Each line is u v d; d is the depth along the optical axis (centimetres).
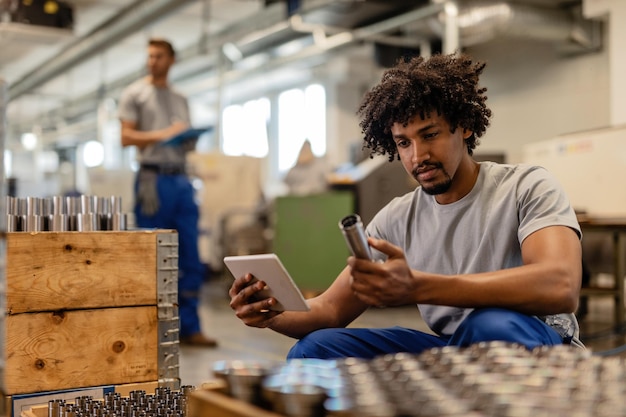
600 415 78
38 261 178
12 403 174
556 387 87
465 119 146
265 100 1241
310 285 569
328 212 563
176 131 388
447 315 158
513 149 838
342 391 89
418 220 163
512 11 673
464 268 153
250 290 141
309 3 712
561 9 717
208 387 103
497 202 150
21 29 709
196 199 404
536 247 134
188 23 899
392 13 764
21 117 1545
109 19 806
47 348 179
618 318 433
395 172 579
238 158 855
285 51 920
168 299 195
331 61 983
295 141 1180
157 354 192
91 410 155
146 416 149
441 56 153
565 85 771
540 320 143
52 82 1215
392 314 530
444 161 145
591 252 480
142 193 388
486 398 83
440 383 91
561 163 546
